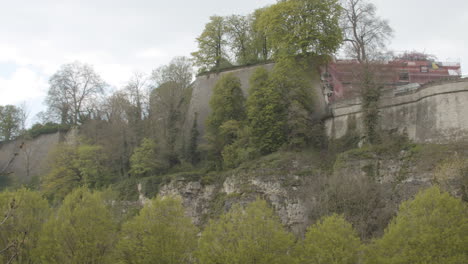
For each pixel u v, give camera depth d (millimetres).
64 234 33188
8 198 35031
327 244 29016
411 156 43562
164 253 32188
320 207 41062
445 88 44406
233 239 30578
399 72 66438
